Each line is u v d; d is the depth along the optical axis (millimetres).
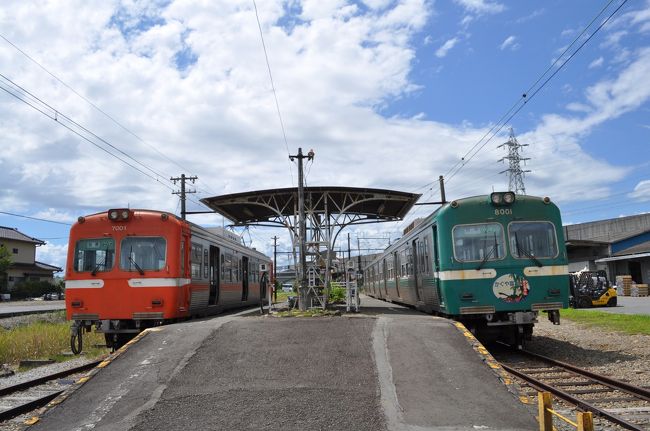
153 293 13391
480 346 8602
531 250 12484
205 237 16672
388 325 9789
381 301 29297
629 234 45469
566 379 9891
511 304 12219
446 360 8000
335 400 6762
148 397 7066
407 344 8688
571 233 55188
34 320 23688
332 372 7668
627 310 25641
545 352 13500
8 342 14953
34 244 60938
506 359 12391
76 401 7090
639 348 13266
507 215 12609
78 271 13633
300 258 15602
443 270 12500
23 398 8953
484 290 12266
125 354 8758
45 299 54875
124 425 6289
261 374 7688
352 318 10438
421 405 6586
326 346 8672
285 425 6160
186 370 7914
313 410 6504
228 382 7449
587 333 17000
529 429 5953
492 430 5906
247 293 24531
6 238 56531
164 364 8195
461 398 6777
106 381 7703
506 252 12406
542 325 20359
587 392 8734
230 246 20969
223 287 19469
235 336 9320
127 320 13555
